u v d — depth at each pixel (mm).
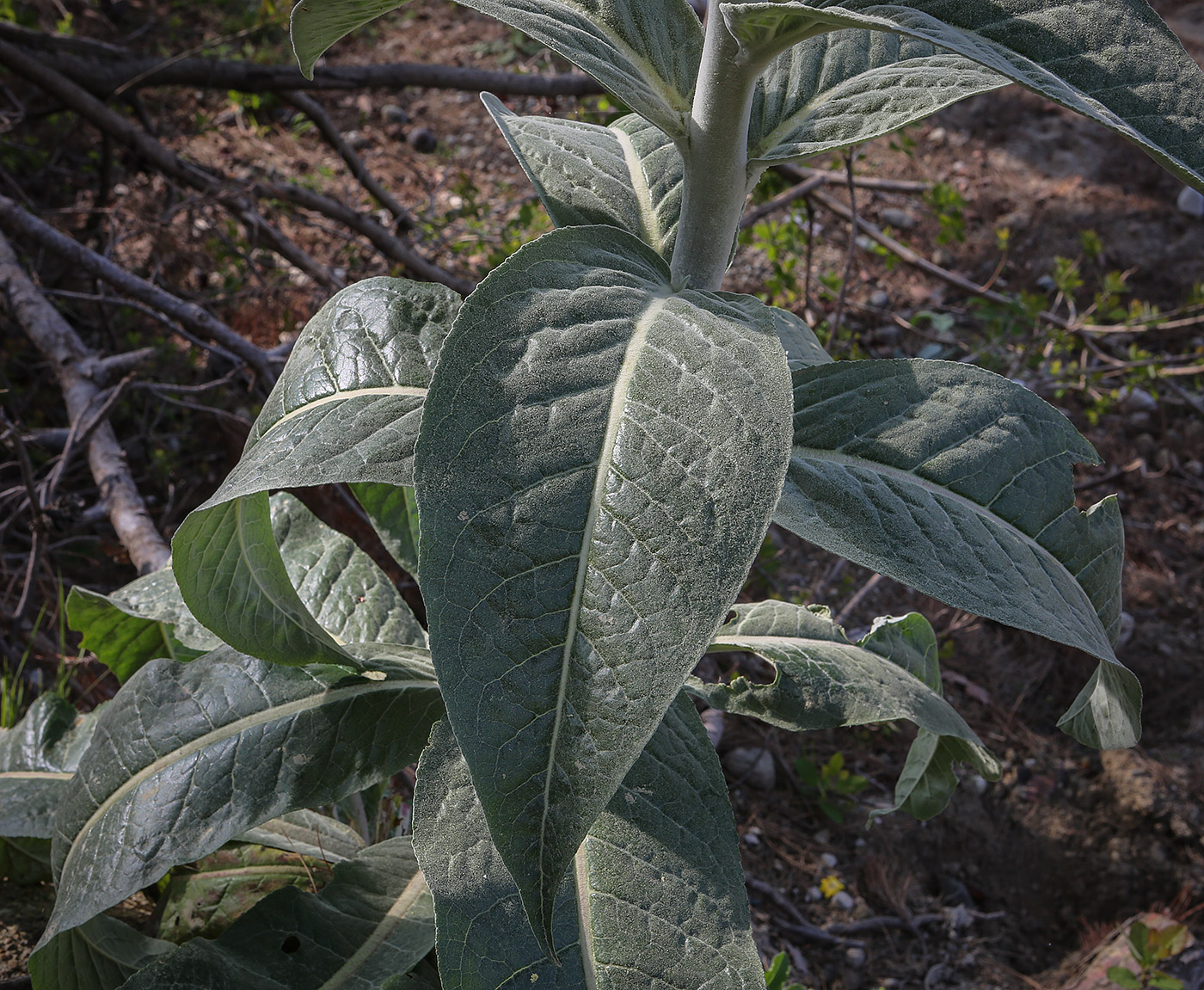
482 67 6824
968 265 6051
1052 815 3791
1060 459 1192
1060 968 3363
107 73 4449
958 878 3576
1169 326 4898
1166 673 4340
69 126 5059
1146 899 3611
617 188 1390
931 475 1148
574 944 1156
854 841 3467
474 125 6523
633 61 1164
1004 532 1139
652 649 721
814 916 3172
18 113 4438
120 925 1616
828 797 3600
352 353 1188
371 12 1037
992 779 1817
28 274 4238
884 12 926
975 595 1058
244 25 6098
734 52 1068
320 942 1401
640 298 941
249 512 1212
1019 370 4887
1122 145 6844
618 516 773
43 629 3293
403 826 2006
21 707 2359
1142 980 3061
